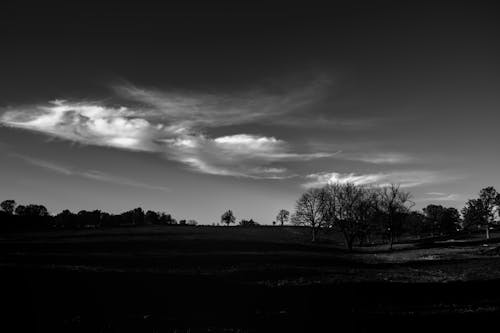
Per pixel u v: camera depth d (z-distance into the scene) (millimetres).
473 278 32250
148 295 22812
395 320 17672
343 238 120250
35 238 88188
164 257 47812
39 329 15602
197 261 44250
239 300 22047
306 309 19953
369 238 118750
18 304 19484
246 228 143000
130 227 140875
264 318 17953
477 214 114562
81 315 17938
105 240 79000
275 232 127688
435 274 36406
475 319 17797
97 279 27625
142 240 78812
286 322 17219
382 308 20375
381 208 92500
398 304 21453
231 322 17141
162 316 18078
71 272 30734
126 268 35656
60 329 15648
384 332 15695
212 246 68375
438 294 24391
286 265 41812
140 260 43812
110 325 16344
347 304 21297
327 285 27547
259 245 75125
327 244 101312
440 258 56188
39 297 21281
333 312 19281
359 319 17859
